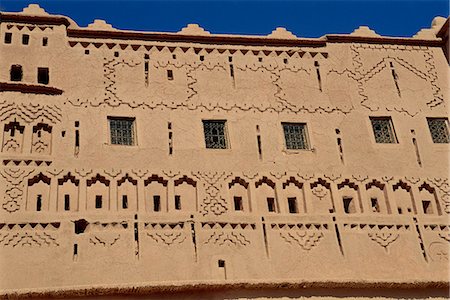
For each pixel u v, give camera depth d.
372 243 17.39
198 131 18.34
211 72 19.44
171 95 18.81
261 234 16.98
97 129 17.78
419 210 18.19
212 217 17.05
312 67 20.11
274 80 19.64
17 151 17.03
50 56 18.64
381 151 18.98
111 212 16.61
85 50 19.02
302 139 18.86
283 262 16.69
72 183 16.91
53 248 15.85
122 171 17.27
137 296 15.52
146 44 19.47
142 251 16.20
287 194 17.83
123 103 18.39
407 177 18.67
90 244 16.06
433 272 17.22
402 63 20.75
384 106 19.83
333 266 16.84
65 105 17.97
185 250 16.42
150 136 17.97
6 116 17.36
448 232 17.95
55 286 15.31
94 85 18.48
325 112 19.38
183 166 17.67
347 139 19.02
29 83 17.91
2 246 15.66
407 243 17.56
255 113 18.95
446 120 20.03
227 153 18.11
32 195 16.53
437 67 20.92
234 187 17.69
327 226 17.44
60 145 17.31
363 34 20.91
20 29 18.89
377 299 16.53
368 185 18.39
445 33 21.31
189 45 19.72
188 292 15.78
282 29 20.50
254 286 15.97
